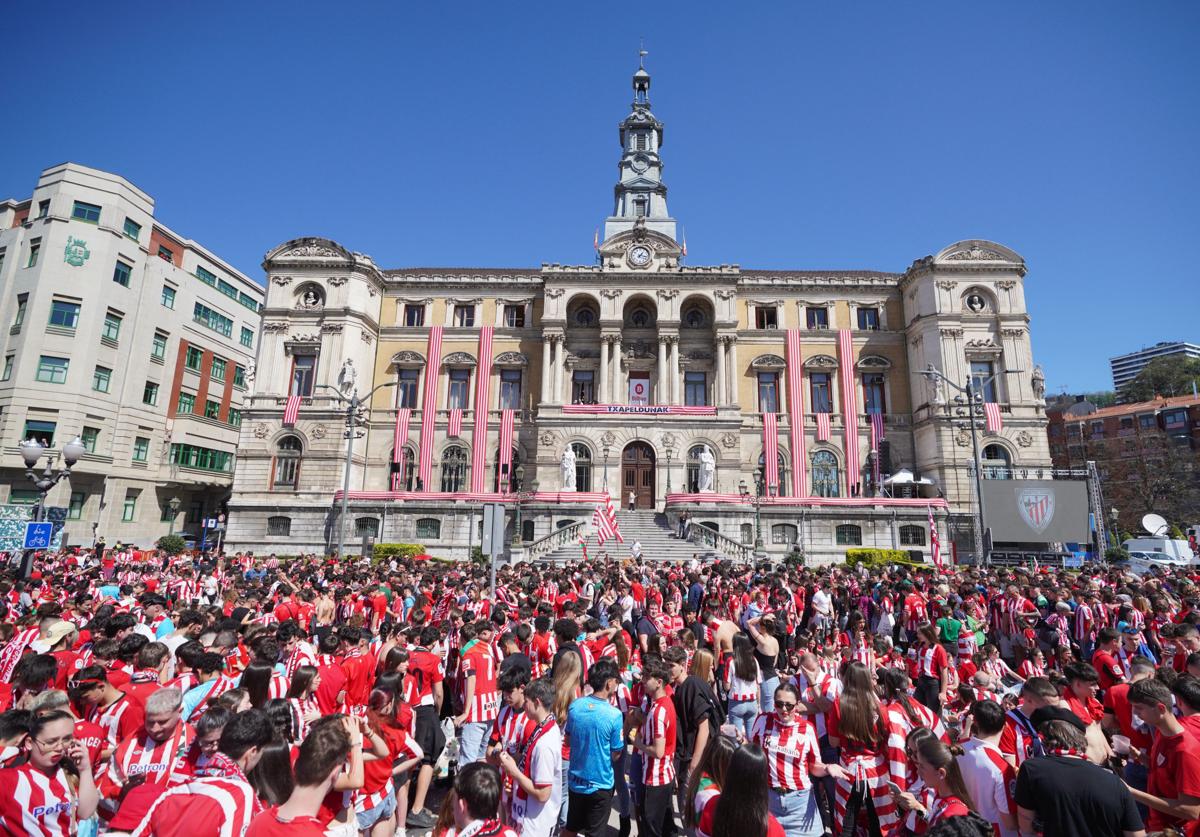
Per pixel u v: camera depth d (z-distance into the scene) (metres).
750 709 10.11
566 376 55.78
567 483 48.03
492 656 11.09
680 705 9.41
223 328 71.12
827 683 8.99
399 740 8.22
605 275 55.12
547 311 55.19
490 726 10.49
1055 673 9.32
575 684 9.12
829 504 47.00
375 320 56.44
